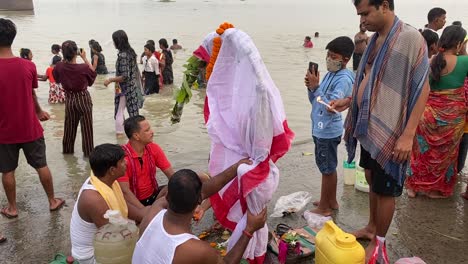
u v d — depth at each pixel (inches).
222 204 140.3
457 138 196.5
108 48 818.8
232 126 137.0
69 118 269.4
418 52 129.0
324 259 132.1
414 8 2332.7
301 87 490.6
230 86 137.2
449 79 189.6
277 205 191.9
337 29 1250.0
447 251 163.2
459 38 187.6
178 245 102.7
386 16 133.3
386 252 156.9
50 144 302.0
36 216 195.5
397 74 131.5
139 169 172.7
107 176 141.6
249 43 127.4
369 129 138.1
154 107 416.2
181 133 326.3
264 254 142.5
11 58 183.6
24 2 1809.8
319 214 187.0
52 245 171.9
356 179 212.5
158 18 1590.8
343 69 173.9
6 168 188.4
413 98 131.5
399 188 141.3
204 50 145.6
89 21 1423.5
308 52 780.6
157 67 476.4
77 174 246.2
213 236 174.6
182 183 104.0
